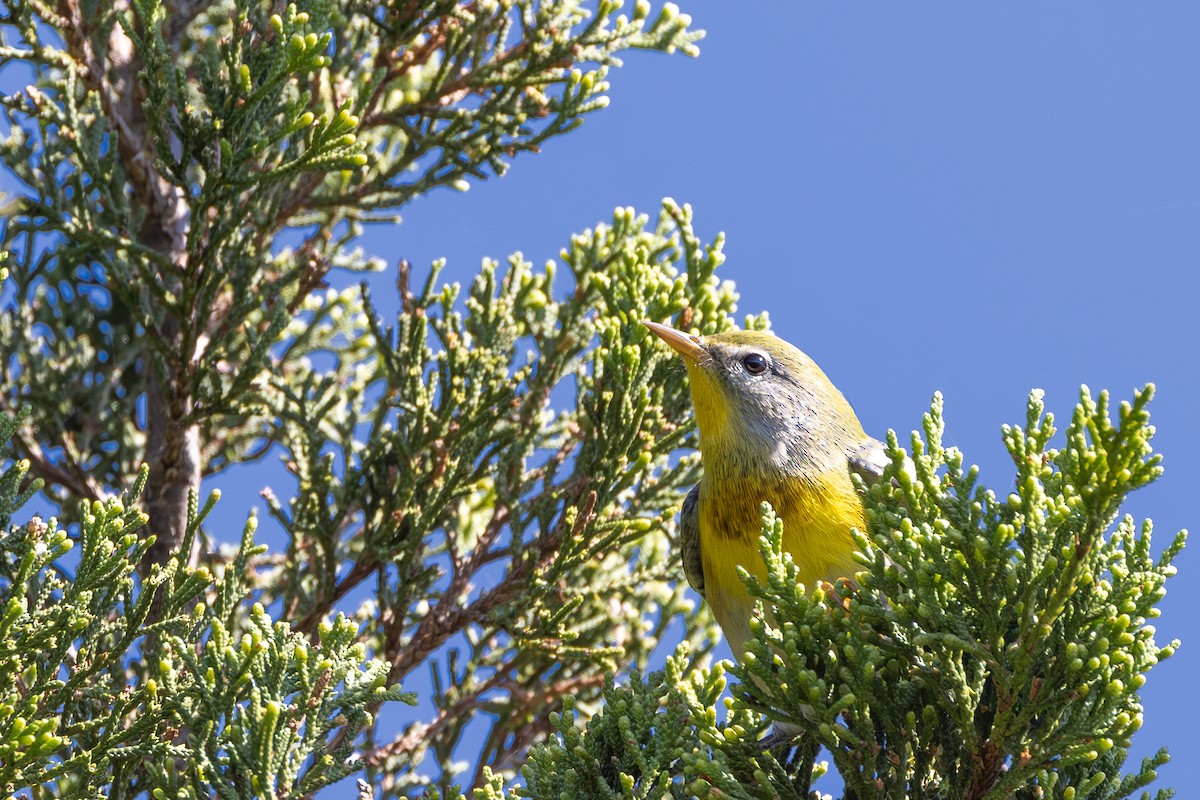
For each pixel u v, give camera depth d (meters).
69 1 12.27
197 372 11.80
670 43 12.48
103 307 13.88
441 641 11.39
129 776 8.65
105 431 13.51
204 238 11.83
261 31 10.74
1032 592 6.71
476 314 12.28
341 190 13.08
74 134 11.53
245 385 11.75
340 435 12.77
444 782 11.93
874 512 7.34
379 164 13.16
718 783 7.18
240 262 12.15
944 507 7.06
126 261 12.42
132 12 13.40
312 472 11.89
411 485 11.62
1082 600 6.87
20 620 7.83
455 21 12.47
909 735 7.30
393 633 11.53
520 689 12.10
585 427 11.75
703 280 12.02
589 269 12.72
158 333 11.72
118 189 12.05
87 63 12.36
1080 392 6.65
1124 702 6.79
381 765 11.65
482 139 13.15
